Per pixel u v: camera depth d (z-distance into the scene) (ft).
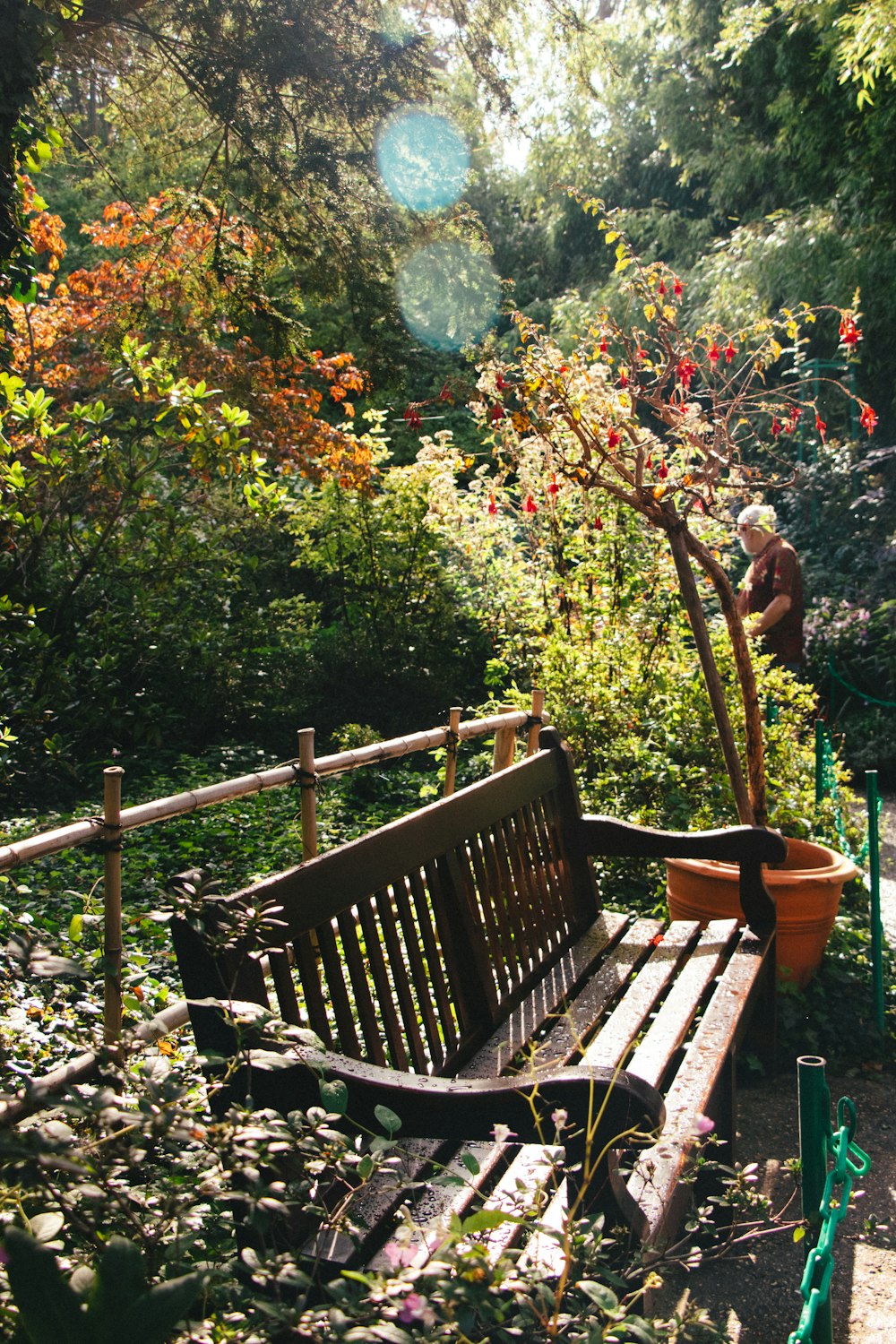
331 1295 4.07
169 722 26.86
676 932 12.11
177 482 30.96
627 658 21.91
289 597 35.91
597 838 12.39
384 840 8.23
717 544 24.02
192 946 6.05
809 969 13.37
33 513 25.39
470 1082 5.89
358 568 31.48
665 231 57.00
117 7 21.13
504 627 29.66
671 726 19.70
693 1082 8.41
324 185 25.25
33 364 30.25
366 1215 6.10
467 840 9.82
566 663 21.72
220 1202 5.58
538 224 65.41
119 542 26.99
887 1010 13.62
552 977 10.84
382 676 30.12
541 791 11.71
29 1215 4.82
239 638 29.30
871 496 39.42
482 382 15.74
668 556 22.95
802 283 45.70
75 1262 4.55
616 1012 9.82
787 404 17.29
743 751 19.08
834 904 13.19
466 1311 4.25
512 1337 5.05
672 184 60.70
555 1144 5.29
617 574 23.13
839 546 39.63
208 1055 5.22
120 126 28.63
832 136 48.03
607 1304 4.40
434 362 50.26
